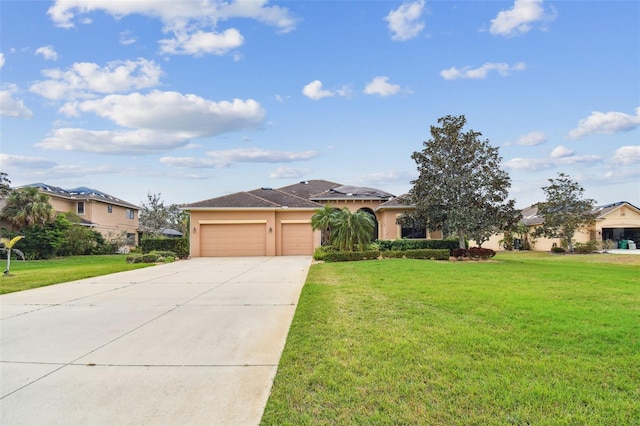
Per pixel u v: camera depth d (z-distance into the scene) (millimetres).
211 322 6430
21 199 25328
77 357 4723
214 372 4176
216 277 12562
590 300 7637
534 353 4465
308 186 33500
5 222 25766
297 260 19438
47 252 25750
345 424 2965
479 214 18750
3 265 19766
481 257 18891
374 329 5582
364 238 18484
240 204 23281
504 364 4117
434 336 5160
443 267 14203
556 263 18812
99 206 34875
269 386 3775
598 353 4461
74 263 21406
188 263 18250
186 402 3457
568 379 3719
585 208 27969
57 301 8438
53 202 31516
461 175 19406
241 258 21422
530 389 3480
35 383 3938
